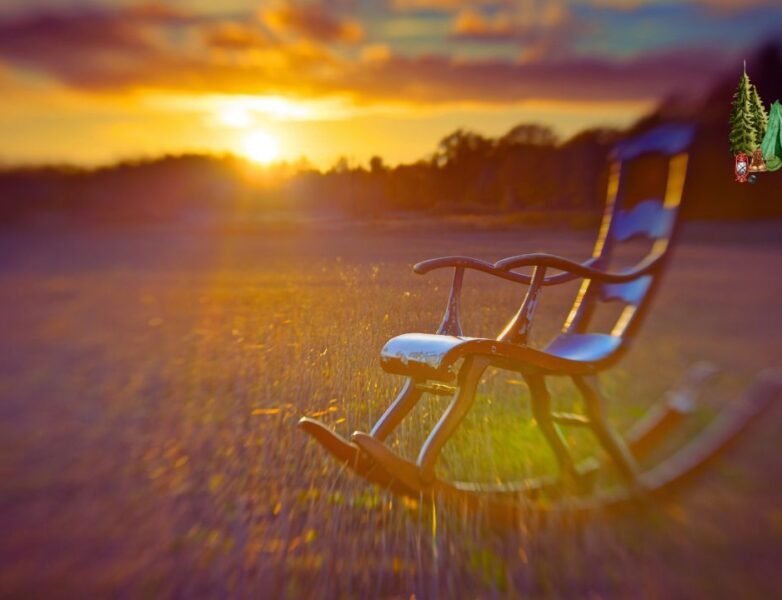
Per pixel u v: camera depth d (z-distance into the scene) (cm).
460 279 316
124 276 1142
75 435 386
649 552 259
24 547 267
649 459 341
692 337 579
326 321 320
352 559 251
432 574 243
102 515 288
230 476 305
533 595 235
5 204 1756
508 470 312
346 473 300
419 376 281
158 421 393
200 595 234
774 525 276
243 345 373
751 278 932
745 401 318
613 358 303
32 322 768
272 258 863
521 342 301
